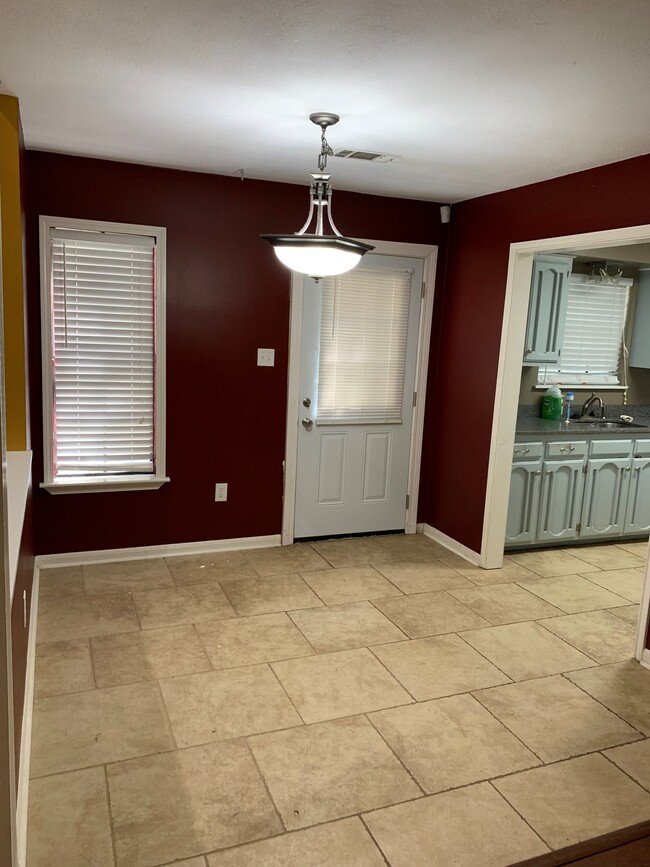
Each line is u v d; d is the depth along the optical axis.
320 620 3.42
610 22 1.79
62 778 2.20
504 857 1.97
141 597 3.60
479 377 4.27
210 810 2.09
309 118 2.75
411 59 2.11
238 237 4.05
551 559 4.51
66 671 2.83
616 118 2.56
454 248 4.51
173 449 4.11
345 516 4.70
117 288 3.83
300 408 4.41
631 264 5.17
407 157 3.31
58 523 3.93
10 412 3.14
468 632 3.37
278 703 2.68
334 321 4.39
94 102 2.67
